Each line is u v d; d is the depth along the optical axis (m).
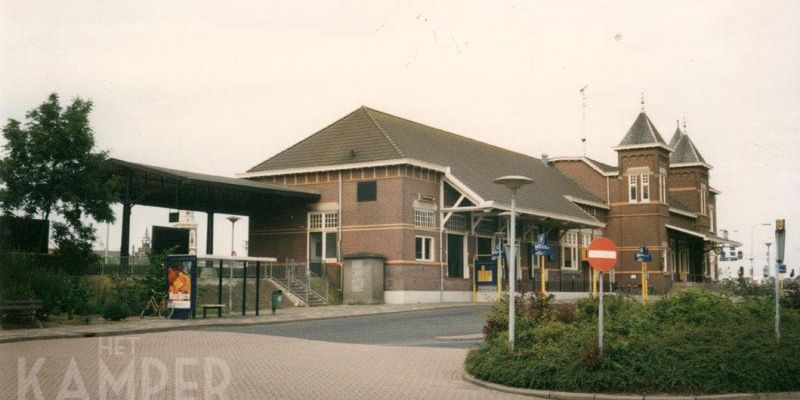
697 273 68.81
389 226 38.50
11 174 29.84
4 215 29.45
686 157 69.12
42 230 30.20
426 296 39.16
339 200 40.28
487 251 44.53
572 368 13.26
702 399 12.56
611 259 13.56
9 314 22.56
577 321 17.11
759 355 13.73
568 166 61.56
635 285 57.19
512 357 14.20
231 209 41.22
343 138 41.94
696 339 14.37
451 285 40.91
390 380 14.16
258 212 42.91
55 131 30.41
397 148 39.19
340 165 39.88
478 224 43.03
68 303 25.72
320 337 22.23
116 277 29.53
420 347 19.55
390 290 38.09
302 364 15.99
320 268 40.03
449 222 41.50
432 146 44.03
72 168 30.81
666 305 18.97
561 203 51.06
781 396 13.09
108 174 34.03
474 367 14.60
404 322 27.06
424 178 40.09
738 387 13.23
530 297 18.11
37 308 22.91
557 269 51.72
